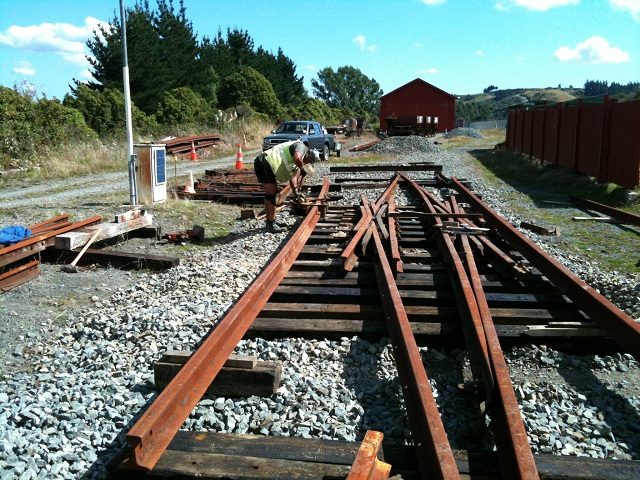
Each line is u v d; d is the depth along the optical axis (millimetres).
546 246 8992
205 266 7918
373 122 95312
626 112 14125
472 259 6840
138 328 5676
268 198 10305
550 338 5363
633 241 9586
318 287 6664
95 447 3744
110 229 8984
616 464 3375
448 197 12844
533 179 18672
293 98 71500
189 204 12719
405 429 3951
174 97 40406
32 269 7488
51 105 24953
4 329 5855
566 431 3902
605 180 15500
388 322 5250
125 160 23094
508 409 3615
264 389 4367
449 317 5789
